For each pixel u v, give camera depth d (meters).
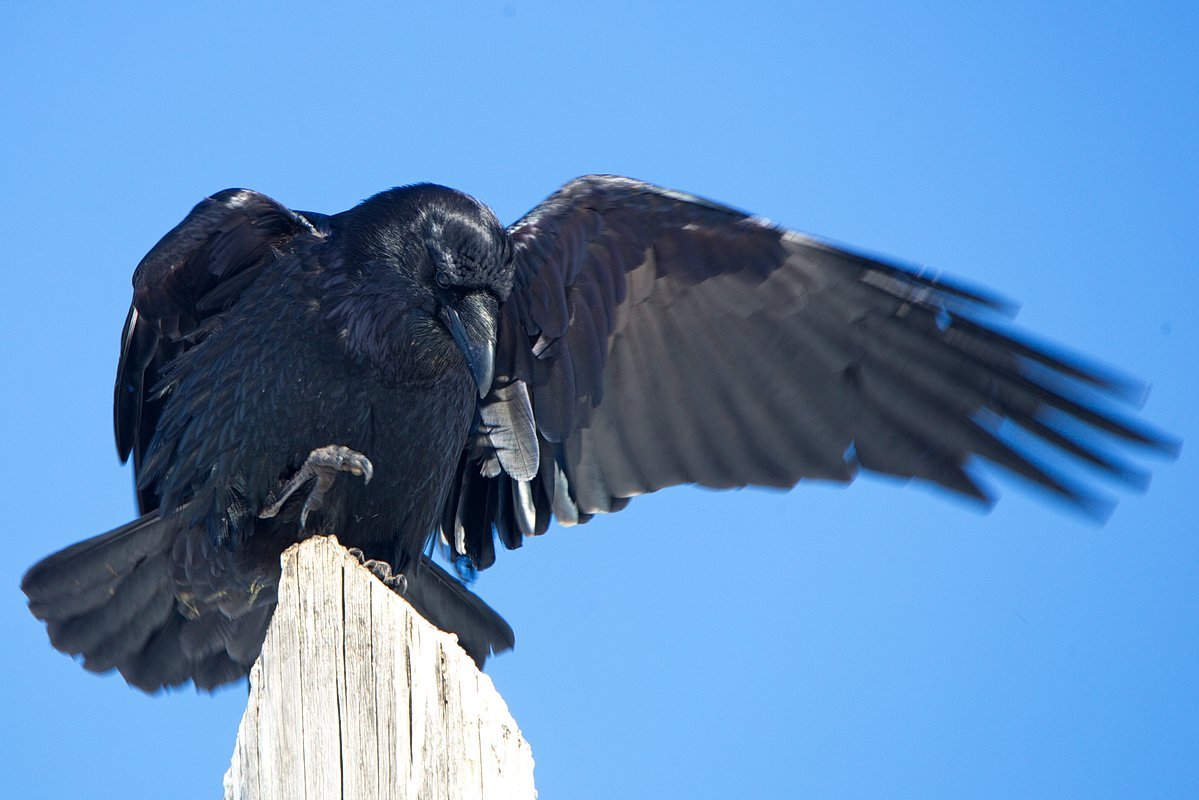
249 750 7.20
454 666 7.05
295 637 7.34
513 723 7.09
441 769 6.78
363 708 7.05
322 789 6.97
